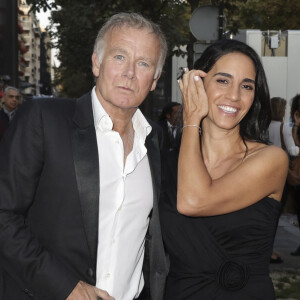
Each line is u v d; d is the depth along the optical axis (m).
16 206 1.96
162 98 13.85
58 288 1.93
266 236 2.29
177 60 13.76
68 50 17.75
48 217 2.03
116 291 2.18
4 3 10.35
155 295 2.37
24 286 1.97
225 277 2.25
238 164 2.35
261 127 2.46
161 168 2.46
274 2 20.77
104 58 2.18
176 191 2.38
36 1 10.77
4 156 1.99
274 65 15.34
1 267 2.09
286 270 5.54
